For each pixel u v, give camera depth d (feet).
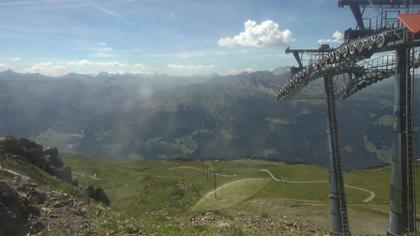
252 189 467.52
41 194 112.47
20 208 95.25
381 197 440.04
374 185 526.98
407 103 127.03
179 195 431.84
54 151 236.63
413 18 112.37
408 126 126.82
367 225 263.90
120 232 101.91
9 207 92.02
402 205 126.93
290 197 401.90
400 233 126.62
